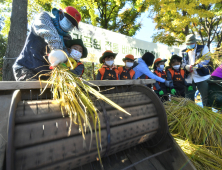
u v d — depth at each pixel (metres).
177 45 10.32
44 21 1.39
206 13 6.75
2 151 0.86
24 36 3.67
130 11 9.31
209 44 10.38
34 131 0.91
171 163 1.47
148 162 1.53
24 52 1.53
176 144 1.47
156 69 4.08
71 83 1.12
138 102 1.55
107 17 9.45
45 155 0.93
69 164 1.07
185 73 3.93
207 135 1.90
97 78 3.16
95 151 1.15
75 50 1.94
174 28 8.70
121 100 1.46
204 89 3.59
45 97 1.37
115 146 1.28
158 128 1.58
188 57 3.93
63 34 1.73
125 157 1.54
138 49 4.98
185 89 3.98
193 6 6.53
